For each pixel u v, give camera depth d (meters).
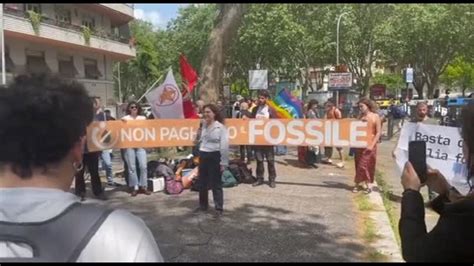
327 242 5.70
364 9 41.66
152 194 8.72
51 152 1.23
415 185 1.94
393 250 5.39
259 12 37.72
